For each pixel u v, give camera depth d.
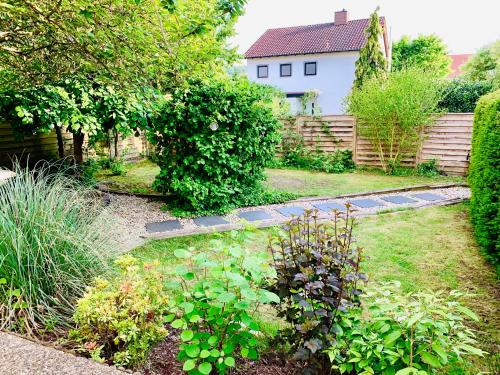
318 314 1.91
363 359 1.79
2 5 2.41
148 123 5.89
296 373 2.04
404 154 9.50
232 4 2.65
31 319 2.14
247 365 2.10
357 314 2.31
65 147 8.42
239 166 6.18
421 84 8.79
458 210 5.88
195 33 2.84
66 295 2.36
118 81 3.25
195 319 1.85
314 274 2.04
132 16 2.60
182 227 5.12
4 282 2.21
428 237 4.61
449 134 8.84
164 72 3.30
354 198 6.93
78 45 2.92
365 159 9.98
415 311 1.73
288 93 24.97
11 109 5.23
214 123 5.66
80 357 1.79
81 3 2.38
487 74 19.61
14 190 2.80
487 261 3.84
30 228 2.46
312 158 10.40
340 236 2.29
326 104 24.16
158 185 6.00
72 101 4.55
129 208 6.02
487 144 3.94
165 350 2.16
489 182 3.81
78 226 2.83
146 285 2.24
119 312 2.03
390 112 9.04
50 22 2.67
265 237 4.63
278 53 24.48
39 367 1.68
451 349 1.77
